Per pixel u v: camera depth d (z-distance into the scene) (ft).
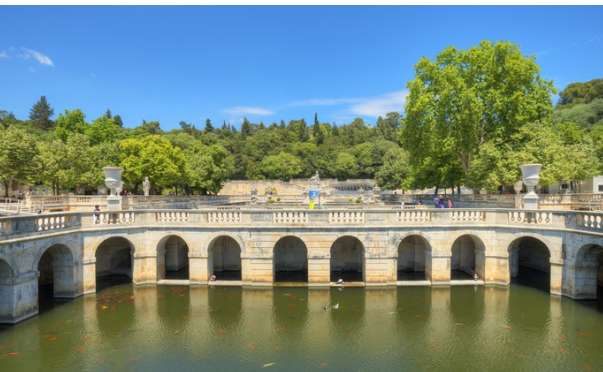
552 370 50.80
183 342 59.52
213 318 68.80
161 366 52.19
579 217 74.64
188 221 87.30
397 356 55.06
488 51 123.75
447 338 60.54
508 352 55.83
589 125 254.47
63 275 78.84
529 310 71.51
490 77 124.57
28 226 67.36
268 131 498.28
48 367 51.67
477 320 67.31
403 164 308.81
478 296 79.46
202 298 78.89
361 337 61.21
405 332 62.95
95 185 174.40
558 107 320.70
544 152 110.52
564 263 77.66
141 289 84.43
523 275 95.81
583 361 52.95
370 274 85.61
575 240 75.00
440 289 83.87
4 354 55.06
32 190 201.57
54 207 134.72
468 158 132.16
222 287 85.56
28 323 65.82
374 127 517.96
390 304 75.41
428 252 88.69
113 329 63.98
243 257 85.87
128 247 102.89
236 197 216.54
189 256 87.51
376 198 182.29
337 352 56.24
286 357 54.70
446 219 86.48
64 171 157.48
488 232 86.58
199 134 442.91
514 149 119.75
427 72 133.59
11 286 64.39
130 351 56.49
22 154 149.59
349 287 85.25
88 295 80.59
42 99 394.73
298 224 84.84
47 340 59.67
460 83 122.72
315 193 136.56
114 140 233.14
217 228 86.17
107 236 83.20
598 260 80.79
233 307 73.92
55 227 74.13
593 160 145.48
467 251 100.17
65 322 66.49
